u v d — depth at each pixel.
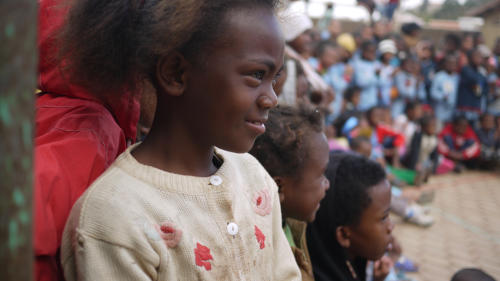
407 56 7.25
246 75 0.81
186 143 0.87
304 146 1.35
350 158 1.71
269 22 0.82
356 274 1.79
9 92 0.32
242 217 0.93
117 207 0.79
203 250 0.84
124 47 0.86
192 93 0.83
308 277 1.41
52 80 1.01
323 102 3.39
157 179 0.85
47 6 0.96
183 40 0.79
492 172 7.11
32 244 0.36
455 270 3.79
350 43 6.20
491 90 7.84
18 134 0.33
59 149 0.89
